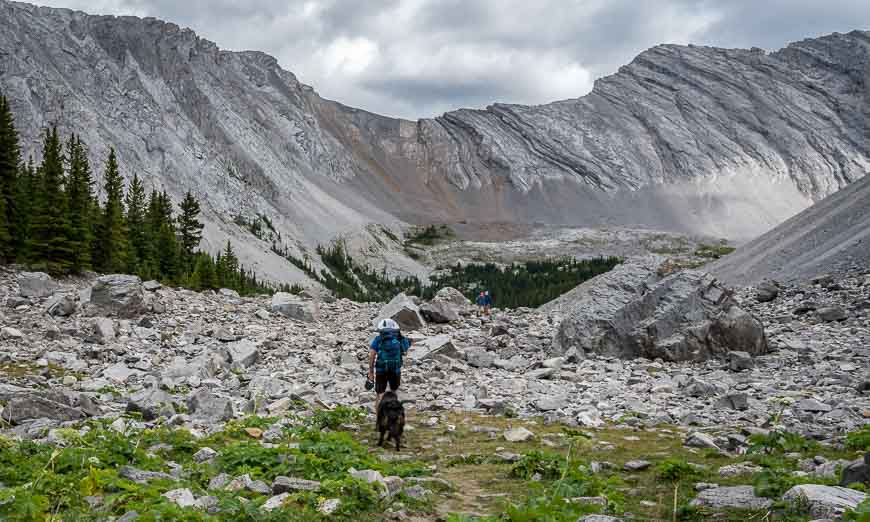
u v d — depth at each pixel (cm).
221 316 3084
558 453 1100
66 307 2725
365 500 738
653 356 2338
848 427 1205
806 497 634
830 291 3562
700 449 1123
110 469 783
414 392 1827
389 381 1335
